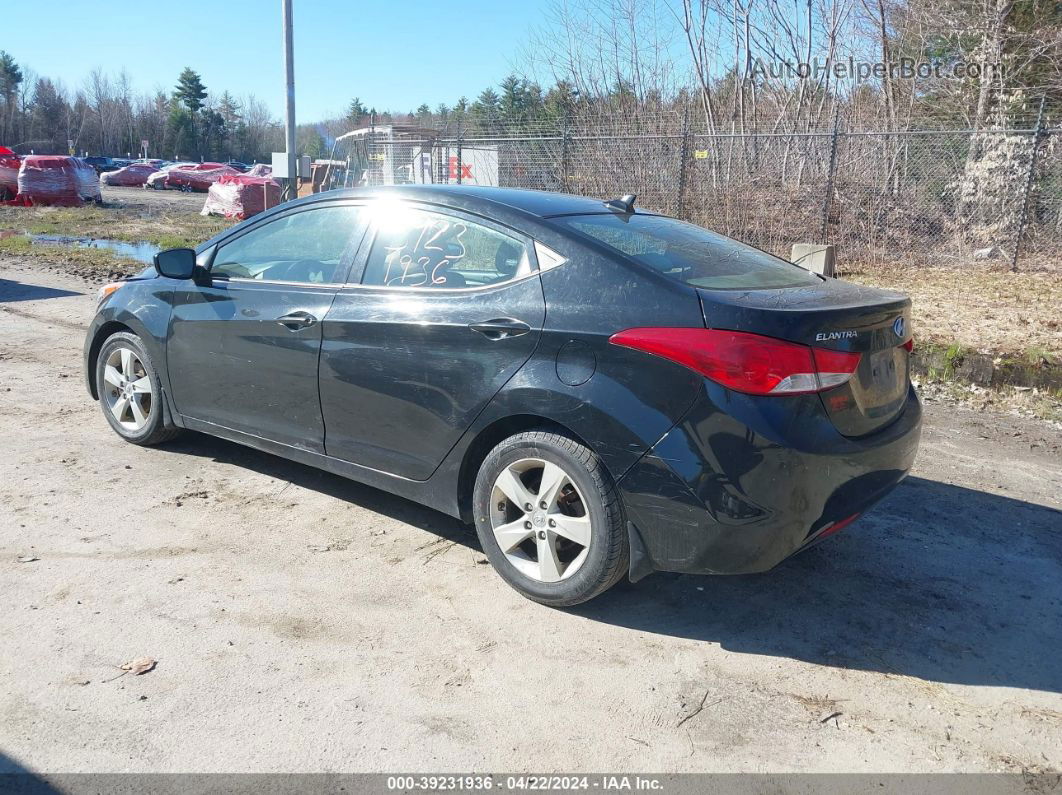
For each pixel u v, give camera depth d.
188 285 4.68
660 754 2.61
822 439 3.05
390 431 3.81
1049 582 3.80
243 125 117.56
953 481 4.98
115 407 5.16
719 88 18.39
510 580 3.52
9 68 105.00
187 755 2.53
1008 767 2.60
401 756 2.57
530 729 2.71
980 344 7.60
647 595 3.60
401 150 19.67
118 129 110.56
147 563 3.67
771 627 3.37
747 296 3.19
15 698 2.74
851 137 14.56
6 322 8.70
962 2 16.06
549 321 3.32
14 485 4.43
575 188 15.07
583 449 3.24
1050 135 13.59
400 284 3.84
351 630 3.23
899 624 3.42
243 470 4.81
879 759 2.62
